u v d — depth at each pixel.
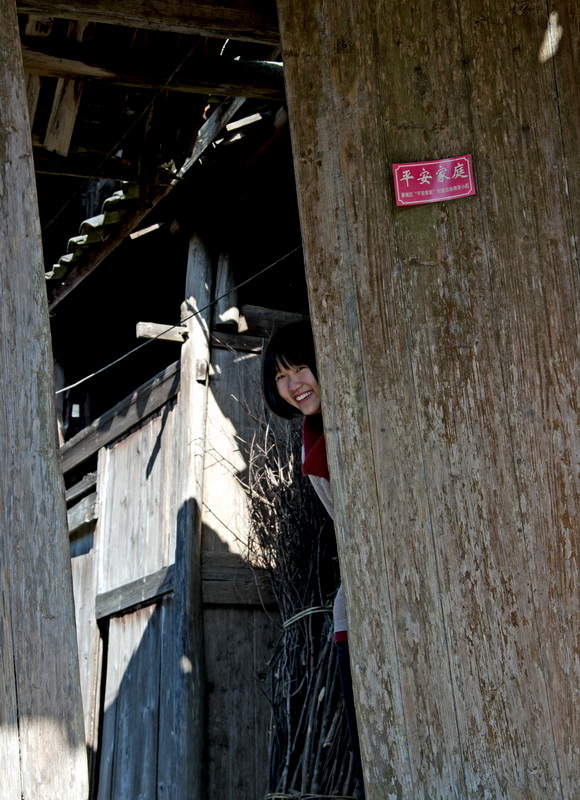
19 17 4.11
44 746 2.29
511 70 2.82
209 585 5.31
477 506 2.56
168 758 5.22
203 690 5.10
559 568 2.52
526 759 2.39
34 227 2.63
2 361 2.52
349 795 3.38
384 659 2.49
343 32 2.86
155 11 3.07
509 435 2.60
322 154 2.79
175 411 5.92
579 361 2.64
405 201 2.74
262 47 4.74
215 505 5.52
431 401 2.63
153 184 5.51
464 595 2.51
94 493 6.85
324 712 3.64
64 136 4.96
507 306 2.68
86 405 7.77
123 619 6.12
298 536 4.31
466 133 2.79
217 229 6.06
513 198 2.75
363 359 2.67
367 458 2.61
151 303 7.72
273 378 3.13
